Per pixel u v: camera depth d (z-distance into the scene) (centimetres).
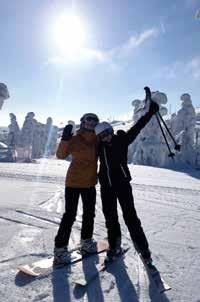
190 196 1071
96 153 421
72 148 416
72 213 411
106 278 352
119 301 300
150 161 3438
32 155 4456
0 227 534
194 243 491
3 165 2316
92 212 425
